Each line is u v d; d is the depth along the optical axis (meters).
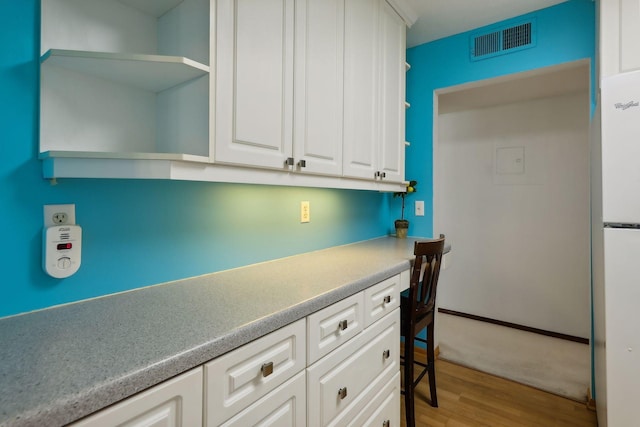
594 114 1.86
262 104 1.21
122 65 0.98
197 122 1.07
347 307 1.24
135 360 0.67
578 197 2.98
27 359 0.68
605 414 1.45
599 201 1.57
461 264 3.61
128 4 1.15
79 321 0.89
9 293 0.91
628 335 1.33
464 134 3.56
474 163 3.51
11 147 0.91
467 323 3.38
